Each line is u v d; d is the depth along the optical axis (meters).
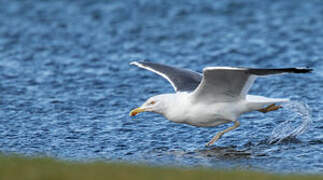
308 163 13.41
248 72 12.43
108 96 19.78
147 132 16.12
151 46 26.11
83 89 20.58
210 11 31.28
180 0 33.09
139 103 19.08
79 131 16.36
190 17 30.42
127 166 11.00
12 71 22.66
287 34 26.95
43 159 11.45
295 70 11.87
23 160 11.05
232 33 27.56
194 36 27.36
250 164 13.23
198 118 13.51
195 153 14.25
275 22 28.86
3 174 9.14
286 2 32.00
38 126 16.83
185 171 10.55
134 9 31.98
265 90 19.88
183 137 15.65
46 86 20.89
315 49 24.77
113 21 30.08
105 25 29.45
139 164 11.91
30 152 14.62
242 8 31.34
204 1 32.78
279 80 20.59
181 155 14.10
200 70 22.78
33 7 32.69
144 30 28.53
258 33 27.39
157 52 25.19
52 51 25.55
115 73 22.30
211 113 13.39
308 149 14.37
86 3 33.22
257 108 13.38
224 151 14.38
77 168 10.24
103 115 17.81
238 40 26.44
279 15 29.97
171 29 28.62
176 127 16.42
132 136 15.87
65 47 26.16
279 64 23.28
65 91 20.39
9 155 12.21
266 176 10.49
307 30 27.39
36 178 8.94
